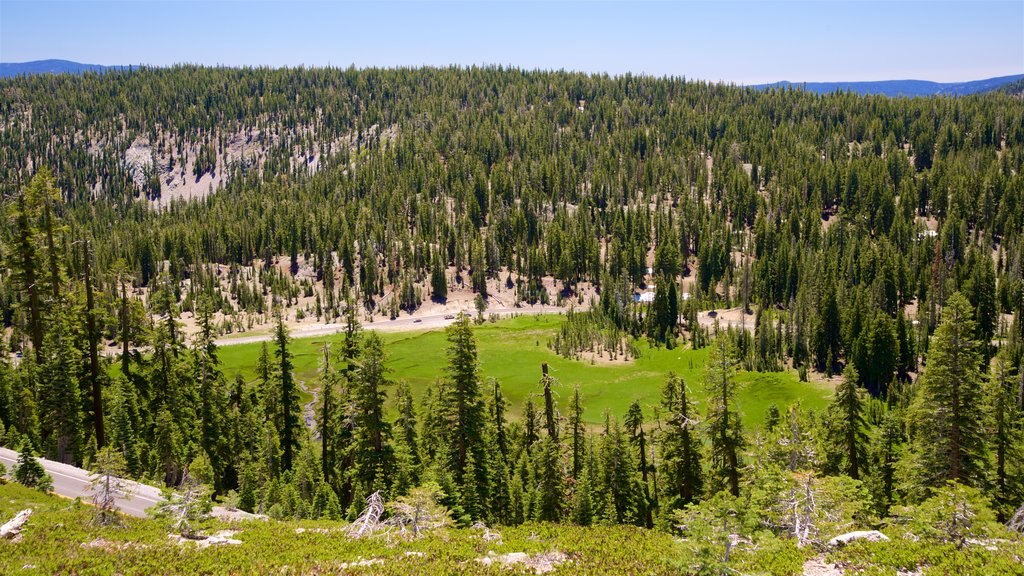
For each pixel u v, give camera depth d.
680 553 18.41
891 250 151.12
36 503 26.58
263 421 60.41
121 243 195.50
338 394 48.78
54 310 40.97
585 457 47.56
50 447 42.31
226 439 50.94
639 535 23.19
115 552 18.48
